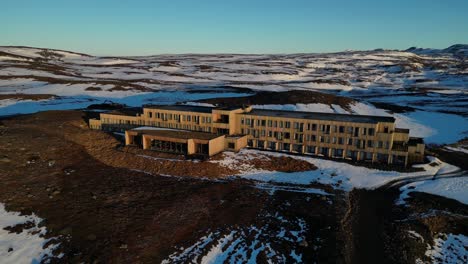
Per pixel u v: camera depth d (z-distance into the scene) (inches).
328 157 2610.7
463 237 1558.8
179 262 1274.6
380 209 1828.2
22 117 3314.5
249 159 2513.5
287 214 1713.8
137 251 1315.2
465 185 2145.7
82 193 1791.3
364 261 1339.8
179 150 2591.0
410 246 1456.7
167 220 1579.7
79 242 1343.5
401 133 2554.1
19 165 1990.7
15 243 1318.9
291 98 4724.4
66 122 3191.4
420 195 1982.0
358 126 2493.8
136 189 1919.3
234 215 1683.1
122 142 2832.2
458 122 4087.1
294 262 1309.1
